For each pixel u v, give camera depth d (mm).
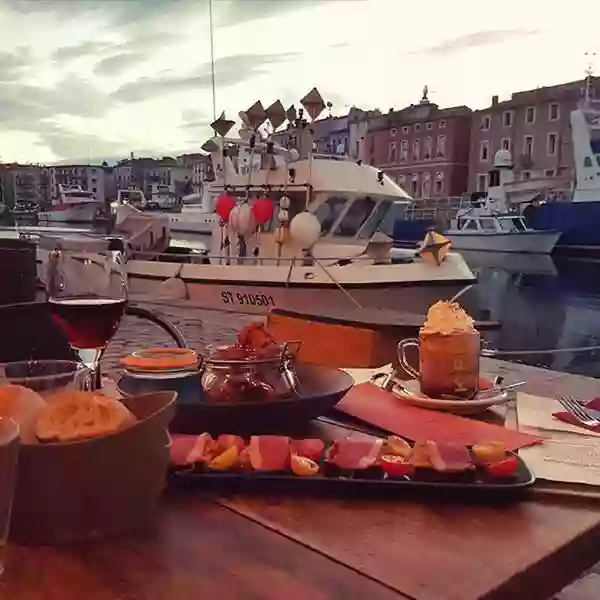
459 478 697
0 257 1355
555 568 584
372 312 1637
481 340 1062
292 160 5383
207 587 517
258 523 632
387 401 1026
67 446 555
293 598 502
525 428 922
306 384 1006
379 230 5516
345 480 696
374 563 556
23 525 565
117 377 1111
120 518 594
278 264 5332
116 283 993
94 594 507
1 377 673
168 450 637
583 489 709
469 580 530
